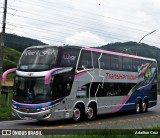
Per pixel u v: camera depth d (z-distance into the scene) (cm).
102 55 2306
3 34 2550
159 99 5306
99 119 2288
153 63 3028
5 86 2919
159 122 2094
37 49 1998
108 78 2352
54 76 1892
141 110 2845
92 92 2184
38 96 1889
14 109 1948
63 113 1941
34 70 1934
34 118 1881
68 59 1997
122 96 2531
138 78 2770
